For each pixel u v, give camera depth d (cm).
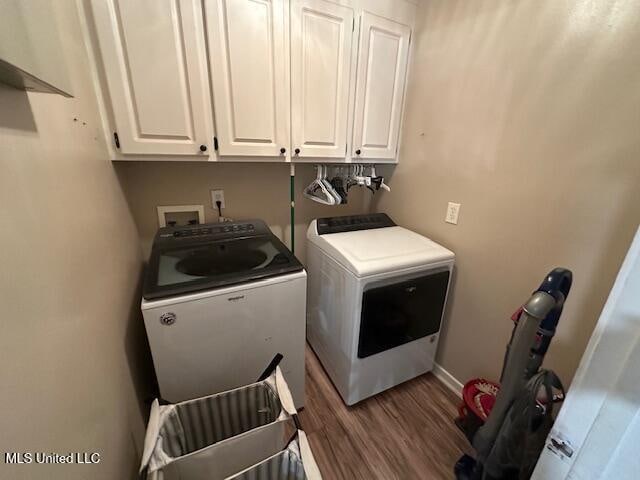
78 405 61
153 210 162
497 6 124
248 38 124
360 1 143
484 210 143
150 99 115
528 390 88
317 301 179
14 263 45
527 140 121
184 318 107
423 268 146
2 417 38
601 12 95
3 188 45
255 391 108
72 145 77
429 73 160
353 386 154
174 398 115
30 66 40
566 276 86
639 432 49
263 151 143
